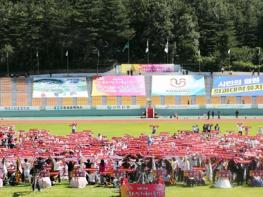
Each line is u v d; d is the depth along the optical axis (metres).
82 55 189.25
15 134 93.06
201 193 48.94
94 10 178.62
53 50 187.62
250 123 117.50
